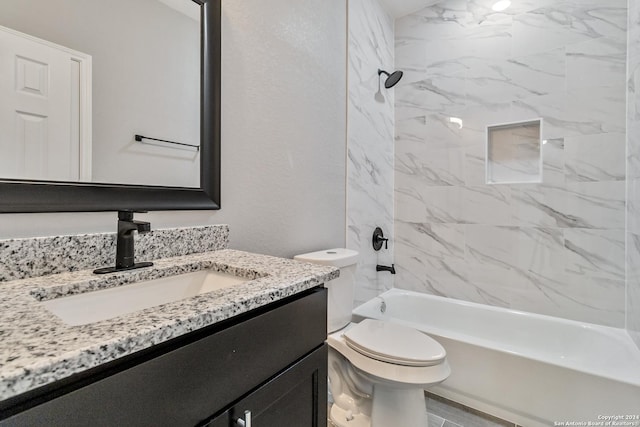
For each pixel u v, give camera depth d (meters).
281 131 1.45
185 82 1.06
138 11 0.95
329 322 1.44
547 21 1.94
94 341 0.40
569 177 1.89
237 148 1.24
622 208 1.75
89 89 0.84
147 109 0.96
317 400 0.78
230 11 1.21
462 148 2.25
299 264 0.90
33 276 0.72
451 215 2.30
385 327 1.46
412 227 2.48
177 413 0.48
